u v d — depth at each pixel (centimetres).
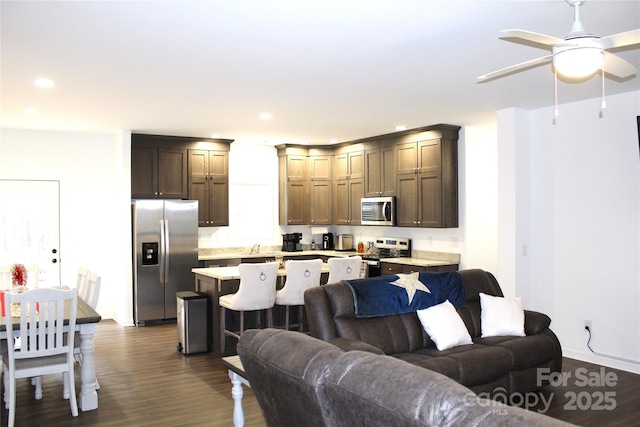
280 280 590
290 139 788
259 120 617
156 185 732
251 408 398
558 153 546
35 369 371
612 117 502
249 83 438
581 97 507
